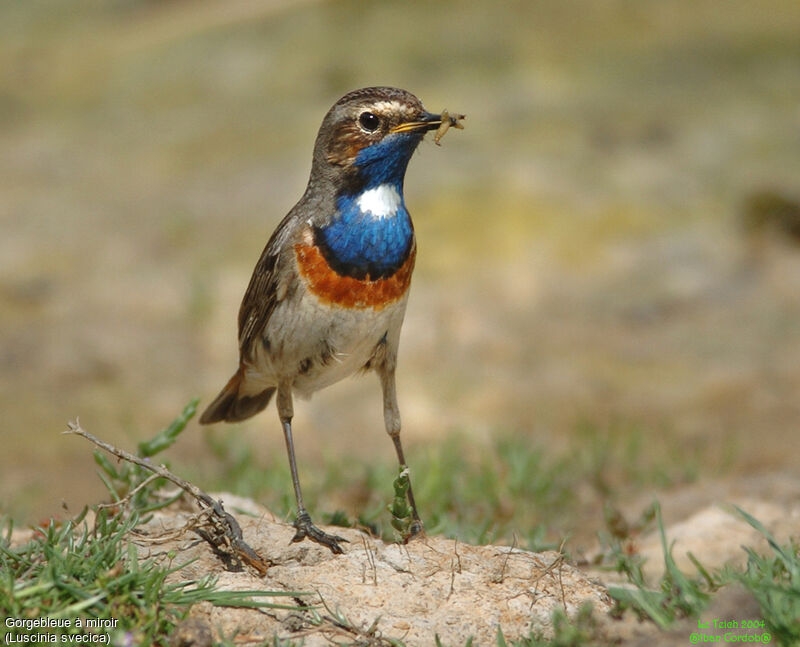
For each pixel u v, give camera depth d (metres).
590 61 25.14
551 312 16.58
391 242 7.16
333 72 25.61
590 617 5.73
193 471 10.49
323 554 6.65
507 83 24.05
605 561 7.99
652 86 23.69
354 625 5.87
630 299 16.88
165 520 7.04
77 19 33.47
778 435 12.45
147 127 24.47
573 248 18.12
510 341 15.64
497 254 17.95
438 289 17.06
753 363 14.86
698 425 12.95
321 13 29.38
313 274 7.14
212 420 8.63
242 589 6.08
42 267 17.95
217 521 6.50
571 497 10.02
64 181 21.80
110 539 6.30
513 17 27.84
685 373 14.70
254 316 7.59
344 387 14.41
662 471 10.68
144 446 7.62
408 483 7.33
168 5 33.66
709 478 10.62
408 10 28.78
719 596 5.64
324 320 7.20
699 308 16.67
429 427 13.11
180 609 5.77
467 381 14.38
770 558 7.18
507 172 19.95
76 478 11.78
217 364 15.13
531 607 6.09
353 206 7.14
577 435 12.52
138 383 14.50
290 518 7.75
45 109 26.41
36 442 12.77
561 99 23.06
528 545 7.96
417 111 7.17
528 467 10.27
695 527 8.57
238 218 19.45
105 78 27.88
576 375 14.63
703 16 27.84
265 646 5.65
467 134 21.66
